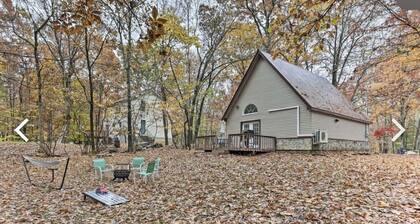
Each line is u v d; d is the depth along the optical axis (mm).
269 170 10531
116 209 6781
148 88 21797
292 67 19891
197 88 22875
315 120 16188
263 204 6336
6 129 25391
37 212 6660
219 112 34031
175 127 23703
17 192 8570
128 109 20156
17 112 22688
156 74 20703
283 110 17125
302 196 6734
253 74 18891
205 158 15070
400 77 8922
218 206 6469
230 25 22031
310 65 26188
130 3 3650
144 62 20047
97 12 3645
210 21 22031
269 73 17938
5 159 14992
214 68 23422
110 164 12922
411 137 34375
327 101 18359
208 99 28703
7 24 17219
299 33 4598
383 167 10422
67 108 19016
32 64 21000
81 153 18062
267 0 21391
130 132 20203
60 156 16641
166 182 9594
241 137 16266
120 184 9586
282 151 16812
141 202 7289
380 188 7086
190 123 23391
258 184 8336
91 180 10352
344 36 22125
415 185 7230
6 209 6891
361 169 10000
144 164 12938
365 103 24734
